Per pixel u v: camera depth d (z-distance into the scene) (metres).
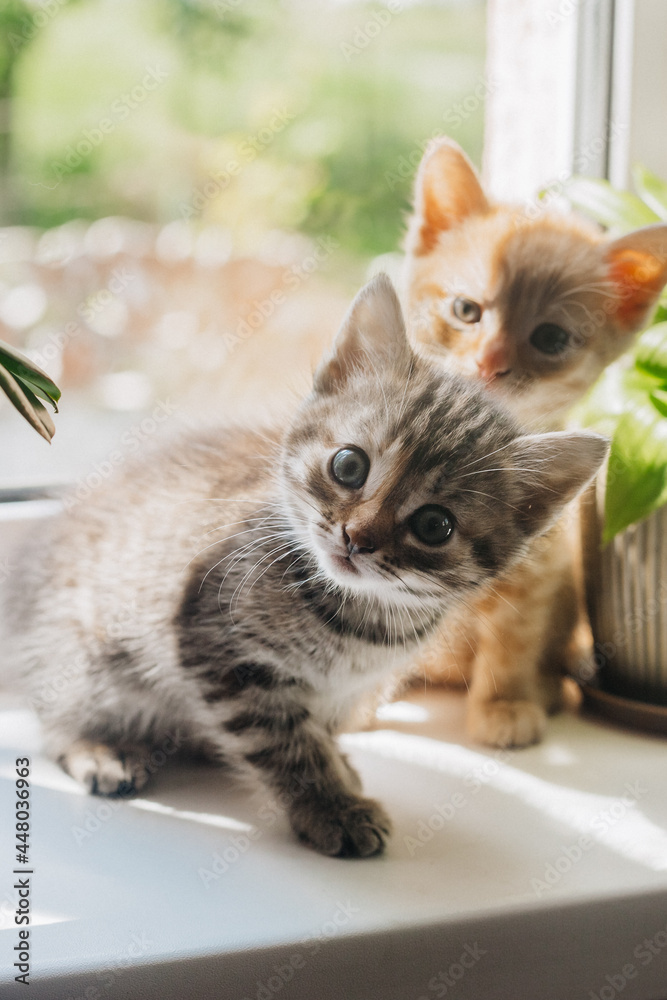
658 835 0.52
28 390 0.45
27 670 0.57
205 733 0.54
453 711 0.61
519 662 0.59
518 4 0.67
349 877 0.49
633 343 0.61
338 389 0.53
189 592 0.52
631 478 0.54
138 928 0.47
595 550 0.58
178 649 0.53
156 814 0.53
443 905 0.48
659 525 0.56
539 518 0.52
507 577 0.56
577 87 0.65
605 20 0.64
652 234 0.59
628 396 0.56
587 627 0.63
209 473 0.56
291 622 0.52
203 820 0.52
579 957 0.49
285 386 0.59
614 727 0.59
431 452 0.51
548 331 0.61
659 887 0.49
